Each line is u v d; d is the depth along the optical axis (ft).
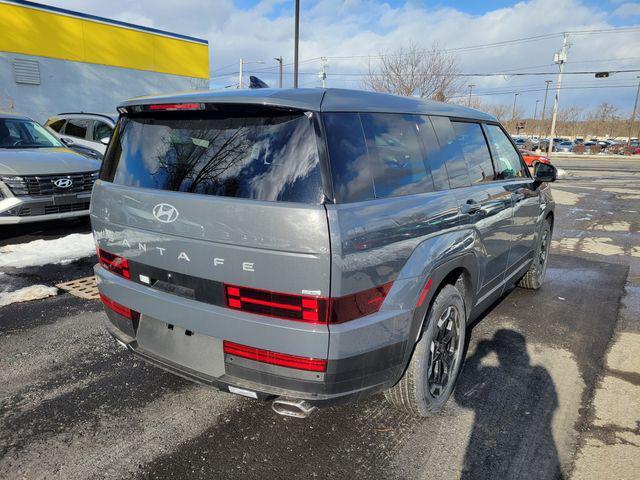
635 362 12.09
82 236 22.76
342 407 9.87
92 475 7.81
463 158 10.74
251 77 10.56
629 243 26.48
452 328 9.93
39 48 52.11
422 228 8.36
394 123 8.68
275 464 8.16
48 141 25.75
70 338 12.67
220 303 7.52
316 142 7.01
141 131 8.82
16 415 9.35
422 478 7.88
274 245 6.81
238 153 7.48
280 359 7.13
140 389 10.39
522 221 13.89
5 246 21.03
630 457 8.44
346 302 6.95
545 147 189.16
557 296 17.07
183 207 7.61
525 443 8.81
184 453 8.39
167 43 65.41
